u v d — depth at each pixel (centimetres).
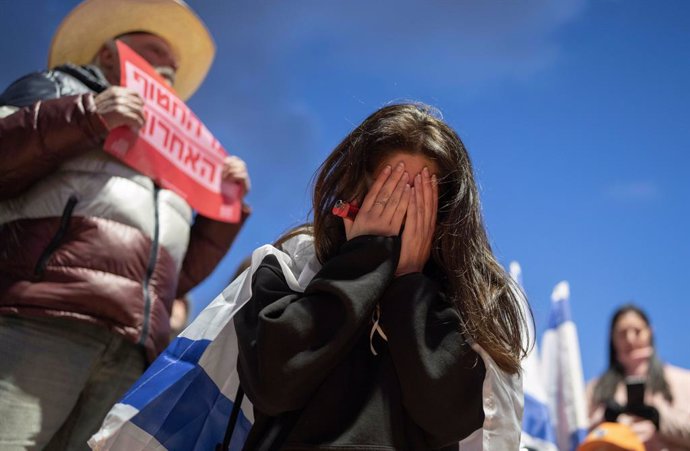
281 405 201
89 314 294
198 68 434
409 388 202
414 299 206
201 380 225
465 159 222
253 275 222
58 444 299
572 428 543
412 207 214
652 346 559
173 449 221
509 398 210
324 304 203
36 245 299
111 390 304
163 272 320
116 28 401
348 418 200
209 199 363
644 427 512
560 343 565
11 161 299
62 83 334
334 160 226
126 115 312
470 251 216
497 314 214
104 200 310
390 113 222
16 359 284
